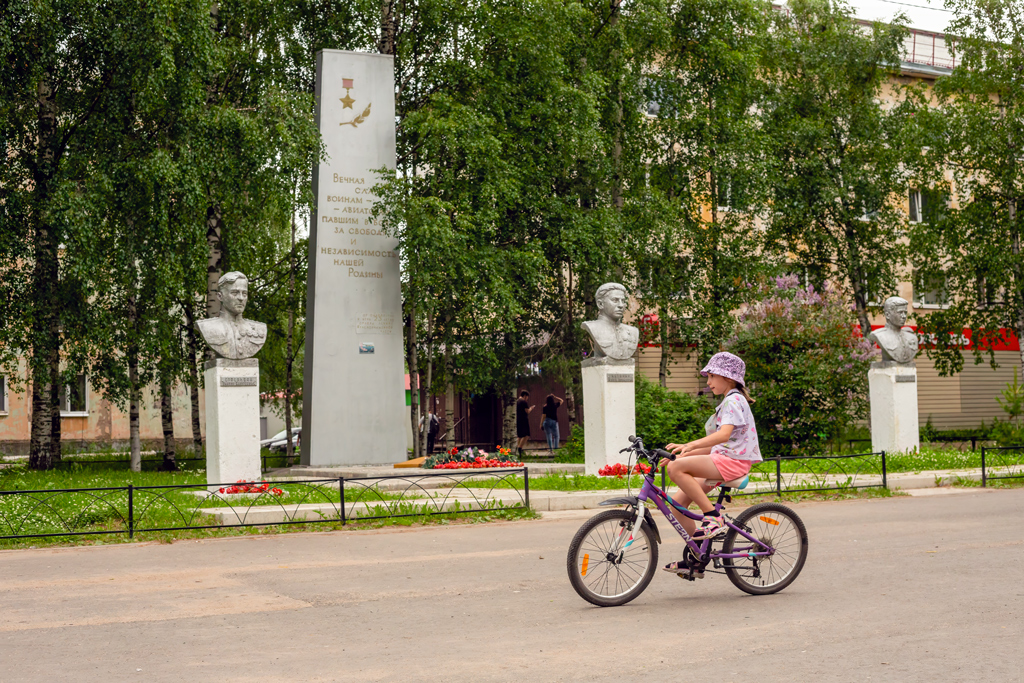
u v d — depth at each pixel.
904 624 6.24
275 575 8.70
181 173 19.95
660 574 8.37
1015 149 29.41
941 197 31.41
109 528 11.65
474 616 6.78
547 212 24.73
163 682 5.11
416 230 21.17
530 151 24.58
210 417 15.60
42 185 20.02
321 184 21.31
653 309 27.02
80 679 5.20
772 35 32.78
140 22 19.59
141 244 20.02
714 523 6.99
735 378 7.11
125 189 19.94
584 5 26.59
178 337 25.45
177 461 27.41
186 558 9.82
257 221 24.33
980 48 29.98
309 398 21.12
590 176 25.75
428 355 27.16
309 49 25.88
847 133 32.91
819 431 22.25
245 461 15.34
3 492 11.09
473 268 22.80
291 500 13.64
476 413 39.53
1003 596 7.16
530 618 6.66
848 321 23.28
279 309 29.22
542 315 27.17
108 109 20.09
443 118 22.97
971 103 29.95
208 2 20.64
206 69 20.78
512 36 23.80
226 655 5.72
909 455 19.91
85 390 37.34
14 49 18.97
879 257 33.00
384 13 24.97
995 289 30.41
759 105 32.56
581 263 23.92
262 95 21.91
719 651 5.59
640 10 26.34
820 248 32.88
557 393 35.84
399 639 6.10
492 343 25.86
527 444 36.75
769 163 27.88
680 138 27.98
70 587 8.17
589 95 23.94
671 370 32.34
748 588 7.27
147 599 7.59
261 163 20.80
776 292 24.77
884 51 32.34
